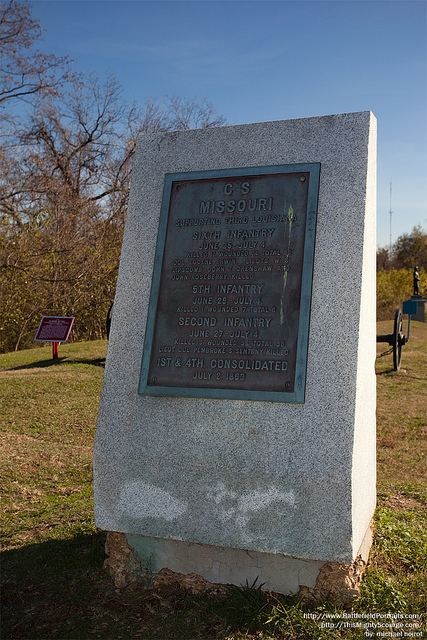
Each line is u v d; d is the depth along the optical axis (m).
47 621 2.85
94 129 28.69
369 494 3.44
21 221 19.36
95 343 16.41
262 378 3.11
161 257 3.49
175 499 3.13
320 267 3.14
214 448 3.10
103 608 2.97
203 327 3.30
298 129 3.34
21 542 3.79
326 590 2.90
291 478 2.91
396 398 9.69
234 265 3.33
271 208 3.31
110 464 3.28
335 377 2.99
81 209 22.36
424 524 3.88
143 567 3.24
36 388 9.75
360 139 3.19
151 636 2.72
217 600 3.00
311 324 3.10
